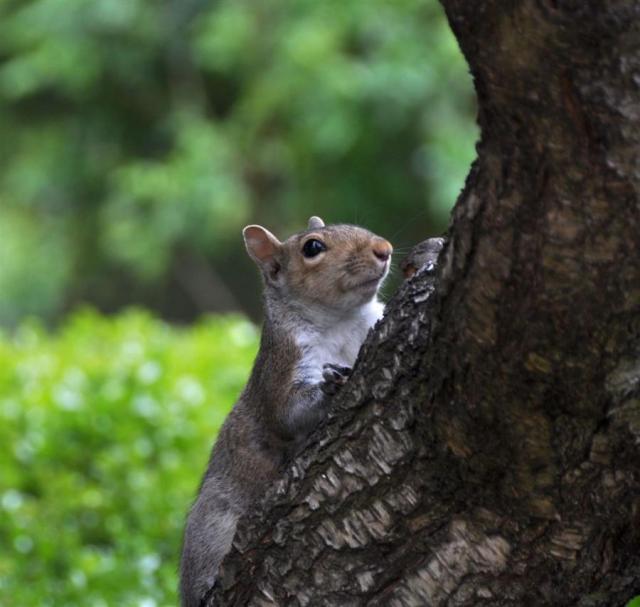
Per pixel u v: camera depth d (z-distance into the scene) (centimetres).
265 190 3259
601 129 599
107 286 3706
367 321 1070
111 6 3278
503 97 608
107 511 1664
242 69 3222
